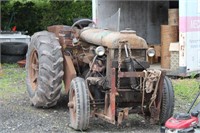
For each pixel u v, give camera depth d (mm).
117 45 6770
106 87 6824
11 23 19125
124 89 6809
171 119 5523
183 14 11234
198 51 11586
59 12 19000
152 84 6648
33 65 8539
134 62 6805
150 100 6879
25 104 8688
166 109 7004
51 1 19219
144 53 6941
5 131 6852
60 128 7043
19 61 14016
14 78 11750
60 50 7977
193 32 11445
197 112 5535
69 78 7750
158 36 14797
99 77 7102
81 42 7840
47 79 7844
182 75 11320
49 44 8023
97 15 13062
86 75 7480
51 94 7895
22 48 14477
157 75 6656
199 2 11484
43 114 7906
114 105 6570
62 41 8117
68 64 7844
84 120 6750
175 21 12789
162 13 14844
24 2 19969
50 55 7883
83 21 8273
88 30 7852
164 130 5477
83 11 19141
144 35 14594
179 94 9562
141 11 14500
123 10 14023
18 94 9695
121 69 6805
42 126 7145
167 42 12320
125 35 6836
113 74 6547
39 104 8172
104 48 6938
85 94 6758
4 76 12047
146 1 14555
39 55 7984
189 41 11383
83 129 6875
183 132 5238
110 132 6844
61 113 7992
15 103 8781
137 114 7590
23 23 19234
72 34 8039
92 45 7562
